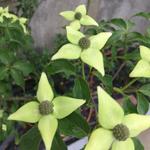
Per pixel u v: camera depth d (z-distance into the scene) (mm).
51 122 184
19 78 259
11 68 259
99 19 498
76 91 223
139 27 549
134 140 205
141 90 238
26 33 332
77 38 225
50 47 470
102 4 483
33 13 437
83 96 223
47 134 179
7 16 329
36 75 305
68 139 336
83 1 465
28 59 359
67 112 186
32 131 193
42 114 186
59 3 446
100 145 172
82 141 340
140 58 238
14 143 330
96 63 215
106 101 177
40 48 463
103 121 177
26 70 261
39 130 184
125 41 297
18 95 352
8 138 330
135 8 531
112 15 512
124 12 522
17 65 260
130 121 180
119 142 175
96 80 358
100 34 228
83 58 218
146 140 425
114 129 175
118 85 382
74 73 233
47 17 452
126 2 512
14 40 288
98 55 219
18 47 299
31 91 358
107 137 175
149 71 213
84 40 220
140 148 204
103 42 226
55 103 189
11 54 266
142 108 232
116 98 366
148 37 291
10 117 185
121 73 385
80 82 224
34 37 455
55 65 236
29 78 361
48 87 195
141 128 180
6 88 270
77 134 186
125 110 238
